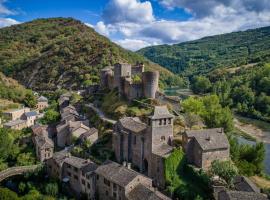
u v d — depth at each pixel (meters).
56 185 101.81
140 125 109.06
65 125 134.25
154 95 140.75
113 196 91.00
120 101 145.12
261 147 117.44
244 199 74.38
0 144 123.00
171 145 102.94
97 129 128.12
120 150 110.19
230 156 108.94
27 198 93.62
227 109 161.50
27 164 119.38
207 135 99.06
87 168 99.88
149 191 82.88
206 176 90.56
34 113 175.00
